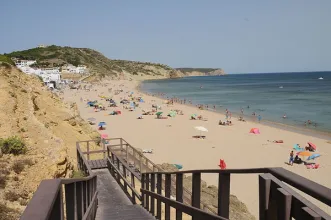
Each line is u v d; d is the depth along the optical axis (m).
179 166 26.00
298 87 135.12
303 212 2.11
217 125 49.00
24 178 9.26
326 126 47.78
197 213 4.35
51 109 19.80
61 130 18.03
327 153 32.44
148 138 39.50
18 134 11.56
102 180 13.46
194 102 83.69
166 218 6.58
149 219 7.72
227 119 53.19
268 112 63.25
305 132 43.72
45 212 1.70
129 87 145.75
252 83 180.62
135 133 42.66
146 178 9.24
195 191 4.63
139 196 9.82
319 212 2.04
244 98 91.94
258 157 31.16
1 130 11.55
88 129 22.98
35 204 1.82
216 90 128.00
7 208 7.56
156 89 137.75
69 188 3.17
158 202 7.56
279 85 154.50
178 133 42.53
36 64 169.00
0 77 15.80
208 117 56.97
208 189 16.48
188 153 32.53
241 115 59.88
